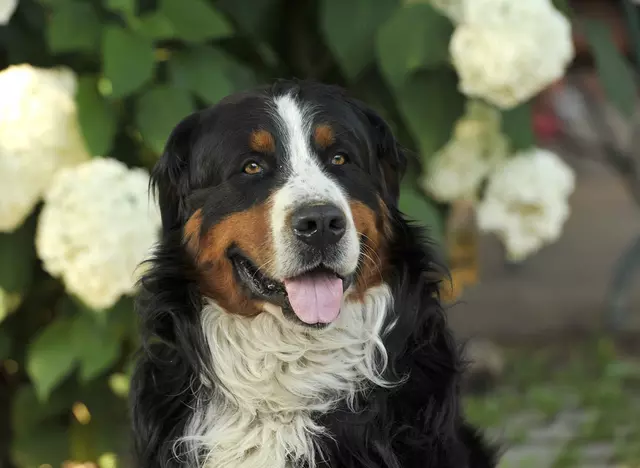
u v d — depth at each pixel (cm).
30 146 368
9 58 432
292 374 302
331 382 302
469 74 389
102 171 360
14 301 413
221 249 295
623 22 598
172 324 303
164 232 313
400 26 404
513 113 418
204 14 394
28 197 371
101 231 347
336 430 295
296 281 286
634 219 863
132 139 418
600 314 727
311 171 292
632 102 448
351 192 298
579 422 538
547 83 395
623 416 530
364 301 305
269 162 296
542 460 480
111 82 370
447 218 467
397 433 291
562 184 415
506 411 557
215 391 304
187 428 298
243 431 300
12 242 402
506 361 656
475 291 759
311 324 282
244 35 450
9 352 436
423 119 415
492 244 788
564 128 740
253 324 303
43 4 410
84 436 430
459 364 313
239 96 308
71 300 414
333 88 319
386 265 310
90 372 385
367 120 323
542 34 380
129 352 421
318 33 460
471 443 329
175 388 301
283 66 470
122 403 436
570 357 668
